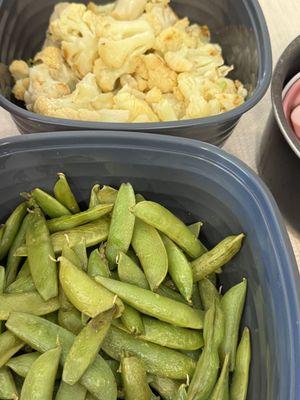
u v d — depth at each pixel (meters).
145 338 0.57
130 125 0.63
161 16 0.84
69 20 0.82
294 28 0.98
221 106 0.77
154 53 0.82
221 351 0.58
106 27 0.79
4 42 0.82
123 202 0.63
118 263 0.60
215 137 0.70
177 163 0.62
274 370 0.51
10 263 0.63
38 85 0.78
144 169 0.64
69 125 0.64
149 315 0.58
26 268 0.62
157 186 0.66
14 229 0.64
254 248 0.59
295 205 0.75
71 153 0.62
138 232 0.63
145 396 0.54
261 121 0.88
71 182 0.66
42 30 0.91
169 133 0.66
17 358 0.55
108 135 0.60
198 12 0.91
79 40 0.80
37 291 0.59
